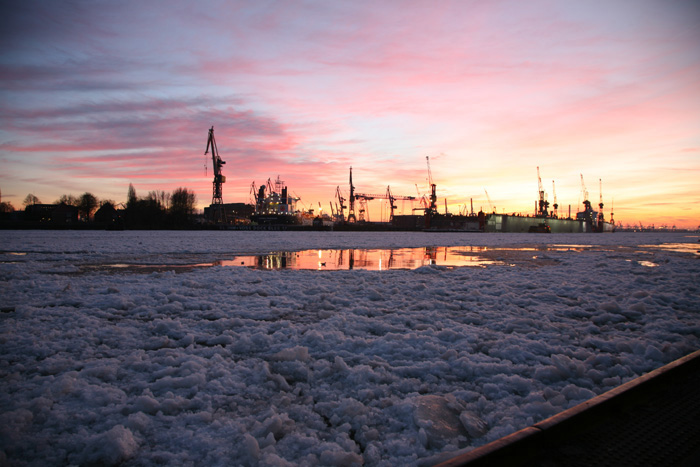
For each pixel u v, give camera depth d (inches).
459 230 4660.4
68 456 95.9
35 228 3031.5
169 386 137.1
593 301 305.4
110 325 219.9
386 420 117.7
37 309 251.0
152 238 1440.7
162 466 92.1
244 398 131.5
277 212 5492.1
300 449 100.6
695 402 111.0
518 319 233.5
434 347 183.8
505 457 79.0
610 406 102.7
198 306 273.4
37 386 135.7
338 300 297.7
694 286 376.5
